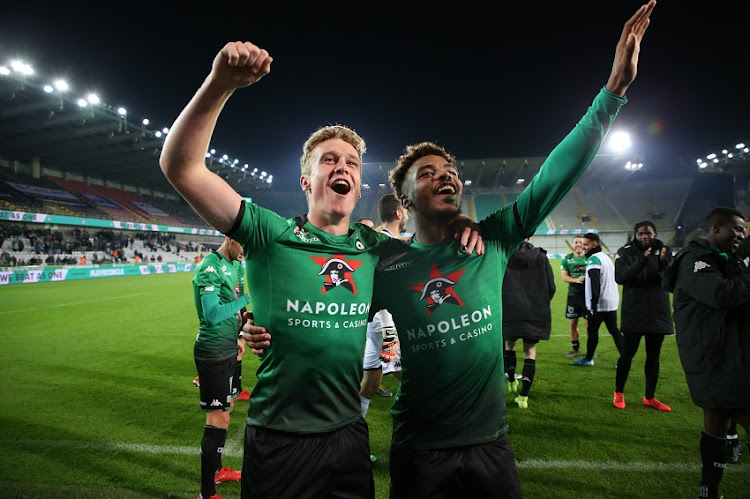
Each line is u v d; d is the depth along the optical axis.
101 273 24.33
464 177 44.25
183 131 1.38
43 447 3.38
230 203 1.54
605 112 1.69
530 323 4.10
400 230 3.93
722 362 2.39
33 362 6.03
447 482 1.63
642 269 3.79
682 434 3.43
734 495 2.62
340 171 1.73
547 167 1.79
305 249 1.65
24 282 20.00
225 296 3.00
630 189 43.50
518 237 1.92
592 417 3.82
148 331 8.29
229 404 2.84
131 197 40.94
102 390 4.80
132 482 2.86
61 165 34.97
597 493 2.63
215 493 2.63
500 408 1.77
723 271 2.47
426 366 1.71
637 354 6.13
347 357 1.62
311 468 1.54
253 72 1.32
